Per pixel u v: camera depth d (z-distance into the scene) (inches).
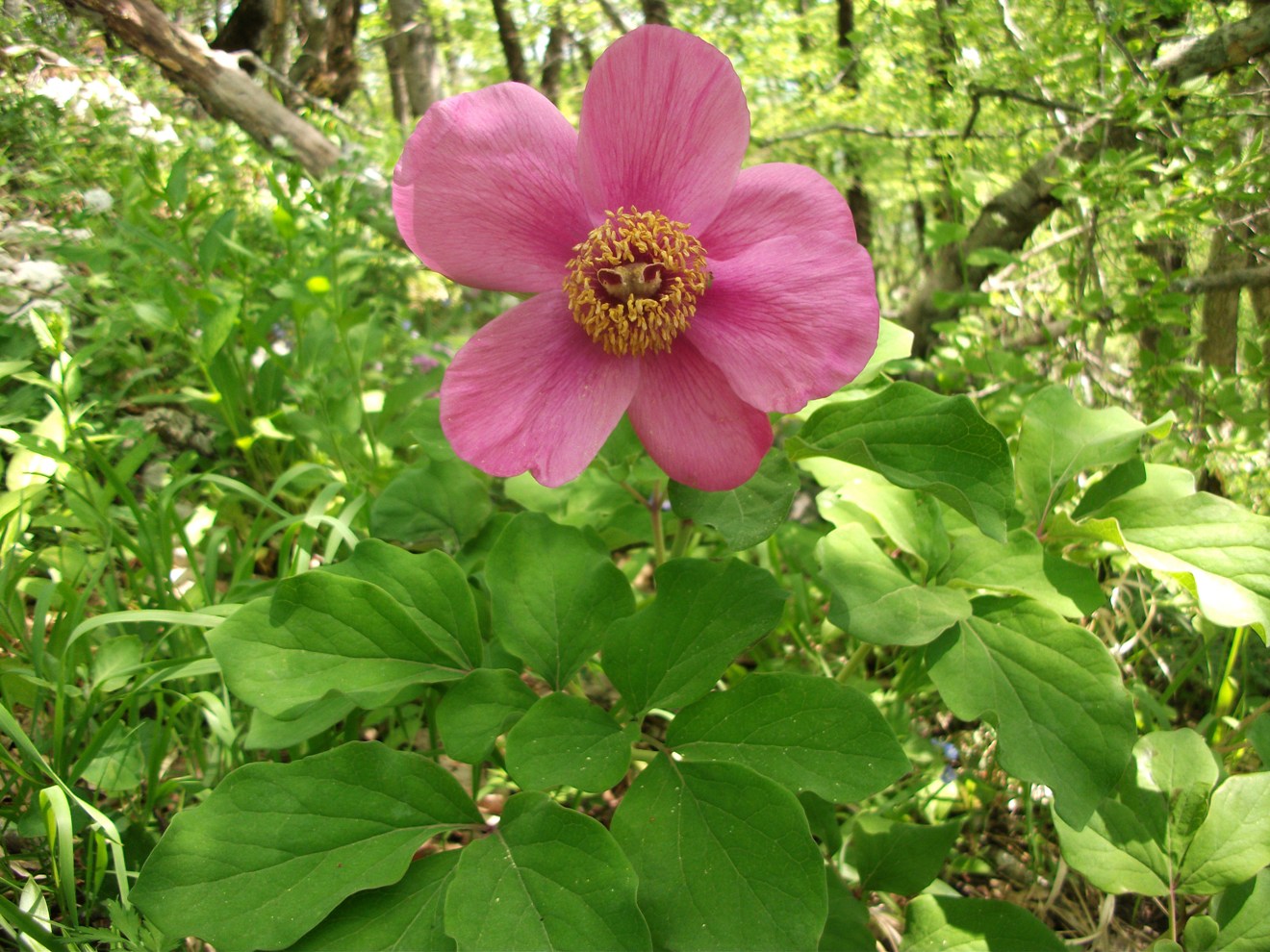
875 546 11.0
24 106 25.3
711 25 29.8
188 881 8.2
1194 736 10.5
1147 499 11.4
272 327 21.3
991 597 10.6
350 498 14.3
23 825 9.9
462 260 9.5
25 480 13.0
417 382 16.7
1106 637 15.1
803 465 12.5
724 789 8.7
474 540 12.6
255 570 16.4
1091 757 9.5
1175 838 10.0
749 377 9.4
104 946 9.8
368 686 9.5
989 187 24.4
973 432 9.7
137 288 18.6
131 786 10.5
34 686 11.3
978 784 13.2
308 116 35.0
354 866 8.5
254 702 9.2
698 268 9.4
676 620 9.7
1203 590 10.4
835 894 10.2
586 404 9.6
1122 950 11.9
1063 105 20.8
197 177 25.6
